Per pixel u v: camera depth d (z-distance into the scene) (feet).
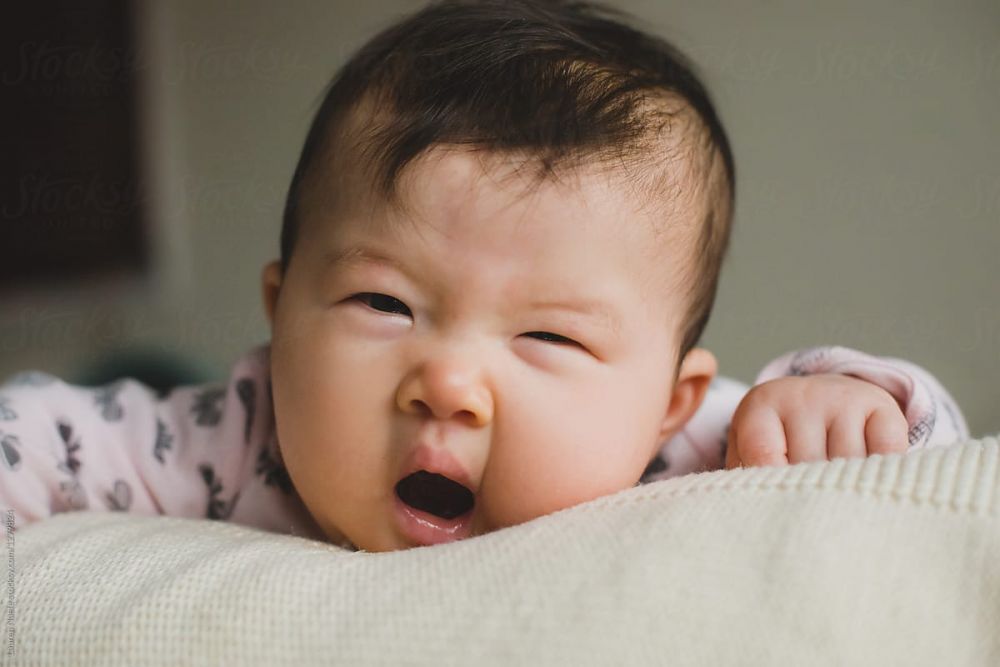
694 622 1.62
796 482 1.85
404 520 2.41
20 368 5.34
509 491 2.40
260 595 1.84
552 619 1.66
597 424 2.45
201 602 1.85
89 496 3.00
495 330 2.37
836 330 5.97
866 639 1.59
